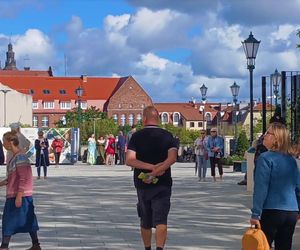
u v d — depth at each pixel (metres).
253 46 25.50
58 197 20.19
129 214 15.94
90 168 39.50
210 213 15.99
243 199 19.25
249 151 21.67
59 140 41.88
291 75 19.73
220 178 27.52
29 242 11.87
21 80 132.12
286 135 7.88
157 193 9.56
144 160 9.61
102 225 14.05
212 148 26.84
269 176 7.74
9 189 10.66
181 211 16.38
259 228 7.68
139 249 11.11
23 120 96.88
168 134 9.74
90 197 20.16
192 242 11.80
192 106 140.88
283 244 7.86
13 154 10.76
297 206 7.84
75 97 131.00
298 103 19.34
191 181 26.72
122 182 26.44
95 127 95.56
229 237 12.37
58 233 12.93
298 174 7.87
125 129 96.31
